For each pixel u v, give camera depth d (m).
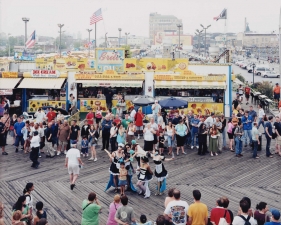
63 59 38.44
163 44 50.75
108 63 32.59
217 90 30.73
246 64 86.44
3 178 16.75
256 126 20.00
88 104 30.41
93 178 16.84
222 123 21.19
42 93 31.17
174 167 18.31
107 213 13.40
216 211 10.08
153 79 30.39
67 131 20.16
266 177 17.02
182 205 10.25
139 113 23.62
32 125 20.61
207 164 18.77
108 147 21.23
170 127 19.94
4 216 13.04
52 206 13.95
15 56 52.03
